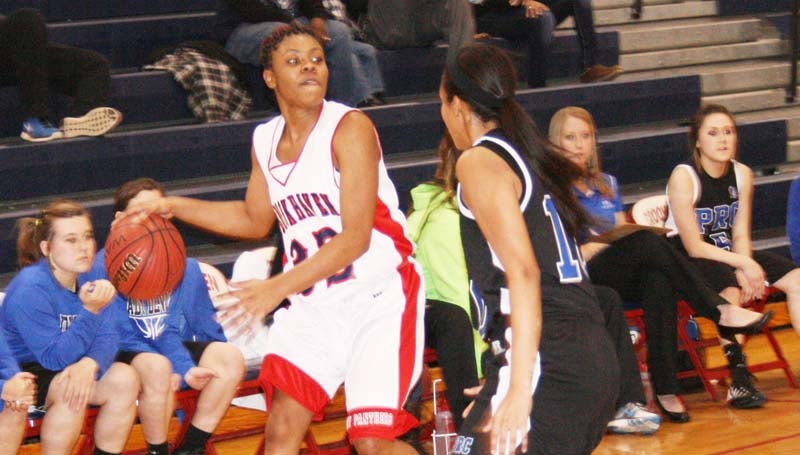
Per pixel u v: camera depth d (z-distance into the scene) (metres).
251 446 7.03
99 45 9.97
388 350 4.92
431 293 6.58
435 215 6.51
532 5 10.55
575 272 3.98
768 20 12.34
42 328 5.88
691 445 6.59
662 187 10.09
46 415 5.85
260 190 5.23
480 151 3.93
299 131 4.95
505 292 4.01
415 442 6.55
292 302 5.09
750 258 7.44
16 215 7.98
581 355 3.87
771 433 6.75
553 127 7.39
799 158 10.78
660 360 7.05
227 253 8.56
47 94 8.66
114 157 8.73
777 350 7.79
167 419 6.16
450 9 9.80
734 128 7.56
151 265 5.33
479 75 4.04
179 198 5.45
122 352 6.21
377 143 4.94
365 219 4.79
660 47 11.66
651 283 7.04
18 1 10.17
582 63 11.14
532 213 3.95
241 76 9.60
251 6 9.44
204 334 6.59
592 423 3.89
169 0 10.73
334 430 7.41
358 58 9.66
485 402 3.97
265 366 5.02
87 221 5.95
